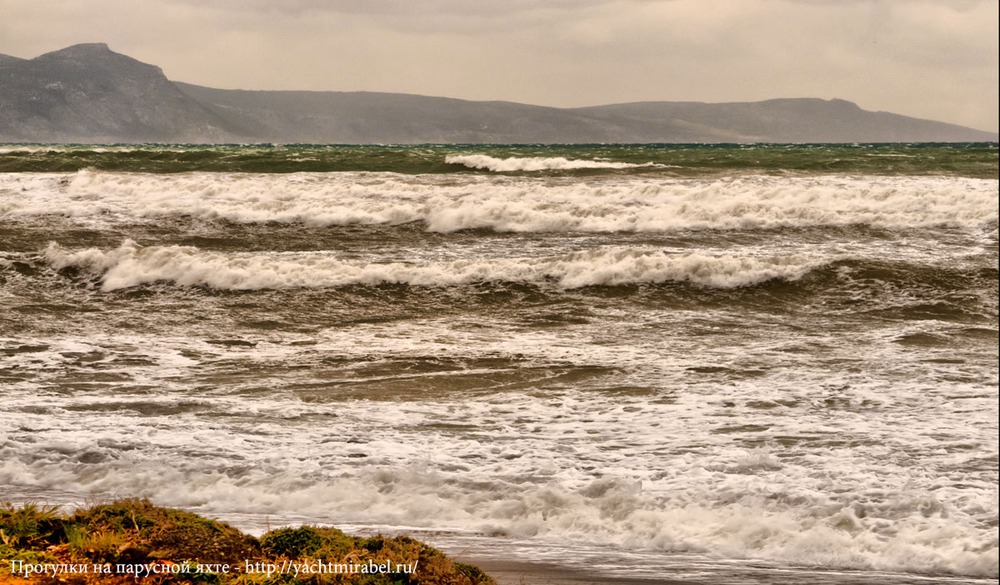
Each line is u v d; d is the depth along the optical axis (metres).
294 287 54.19
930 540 20.19
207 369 38.72
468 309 50.53
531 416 31.62
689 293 53.22
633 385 35.53
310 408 32.78
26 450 27.66
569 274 55.28
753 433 28.94
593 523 21.91
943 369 37.22
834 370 37.34
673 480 24.53
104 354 41.19
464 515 22.81
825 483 23.91
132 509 15.67
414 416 31.73
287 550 15.40
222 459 26.80
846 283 53.41
